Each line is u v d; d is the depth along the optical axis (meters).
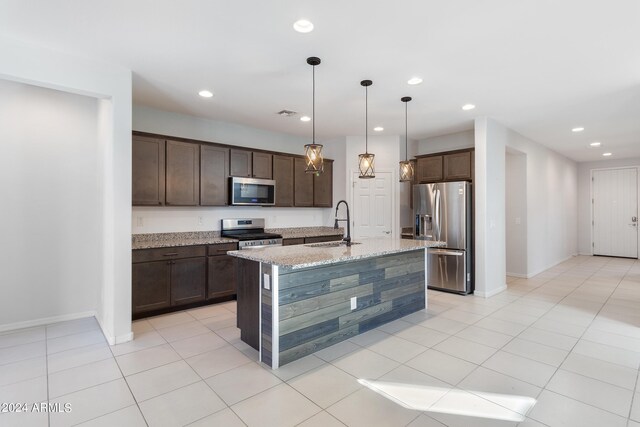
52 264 3.62
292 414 2.04
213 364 2.69
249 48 2.70
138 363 2.69
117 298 3.05
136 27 2.38
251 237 4.67
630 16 2.22
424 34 2.48
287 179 5.45
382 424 1.96
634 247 8.09
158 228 4.36
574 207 8.65
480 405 2.14
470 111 4.40
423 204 5.25
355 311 3.29
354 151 5.88
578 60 2.89
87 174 3.81
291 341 2.74
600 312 4.02
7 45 2.50
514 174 6.09
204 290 4.18
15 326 3.43
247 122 5.02
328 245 3.64
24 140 3.47
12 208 3.41
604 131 5.47
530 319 3.77
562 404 2.14
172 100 4.00
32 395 2.23
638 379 2.45
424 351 2.94
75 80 2.79
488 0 2.06
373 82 3.41
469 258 4.90
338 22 2.32
